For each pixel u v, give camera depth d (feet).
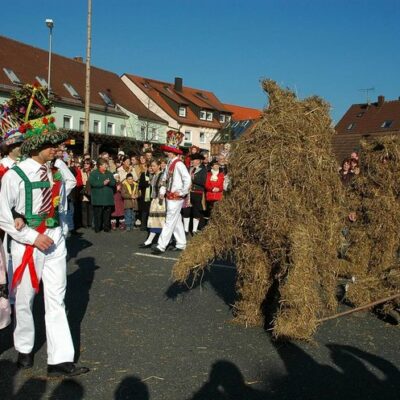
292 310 14.82
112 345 15.53
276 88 16.47
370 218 19.40
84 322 17.67
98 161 40.50
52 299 13.38
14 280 13.11
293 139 15.76
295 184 15.74
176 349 15.28
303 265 14.80
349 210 19.84
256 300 17.17
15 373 13.43
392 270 18.71
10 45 117.19
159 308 19.47
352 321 18.19
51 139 13.25
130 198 42.37
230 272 25.93
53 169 14.02
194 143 170.91
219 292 21.91
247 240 16.63
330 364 14.32
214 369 13.85
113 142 110.73
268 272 16.75
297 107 16.25
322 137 16.31
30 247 13.01
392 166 19.31
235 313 17.95
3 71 108.47
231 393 12.48
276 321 14.99
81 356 14.64
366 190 19.81
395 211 19.07
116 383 12.94
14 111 17.79
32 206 13.09
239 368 13.94
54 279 13.41
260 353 15.02
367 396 12.44
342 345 15.80
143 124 143.43
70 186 20.22
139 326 17.33
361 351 15.34
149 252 31.42
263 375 13.53
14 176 12.92
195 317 18.39
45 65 123.24
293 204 15.48
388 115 173.27
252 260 16.76
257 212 15.78
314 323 14.96
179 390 12.60
